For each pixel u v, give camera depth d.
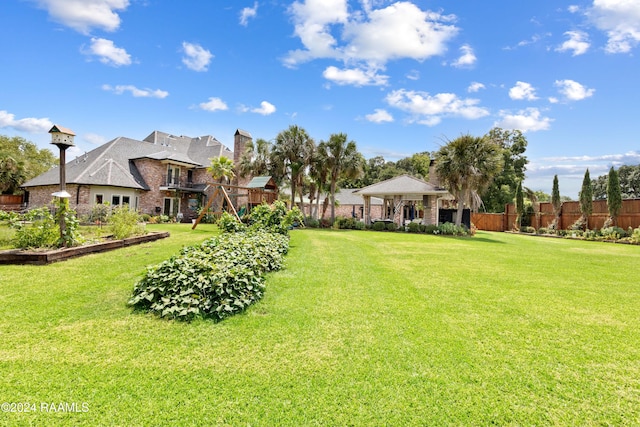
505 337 3.41
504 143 35.12
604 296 5.08
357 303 4.41
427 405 2.26
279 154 23.94
